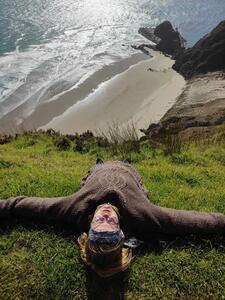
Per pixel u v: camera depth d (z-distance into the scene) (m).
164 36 63.81
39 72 49.16
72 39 65.88
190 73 51.03
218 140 14.91
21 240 6.29
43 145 14.42
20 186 7.72
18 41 62.59
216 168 10.27
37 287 5.53
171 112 38.19
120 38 68.94
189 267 5.86
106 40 66.88
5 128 35.88
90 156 12.18
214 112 33.25
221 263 5.97
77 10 85.44
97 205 6.10
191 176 9.06
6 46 60.03
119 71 51.59
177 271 5.79
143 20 85.44
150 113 38.91
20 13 79.25
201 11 95.50
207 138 16.62
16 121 37.19
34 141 15.00
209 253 6.11
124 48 62.62
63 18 78.81
